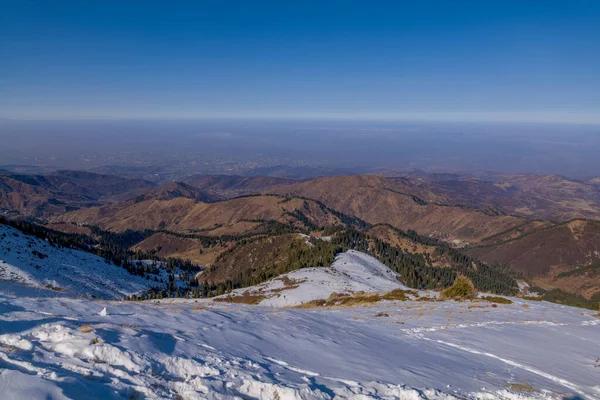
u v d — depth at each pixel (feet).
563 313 84.23
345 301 127.13
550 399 31.45
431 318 73.15
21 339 24.53
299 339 42.32
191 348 30.66
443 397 28.48
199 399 21.01
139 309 46.57
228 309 61.31
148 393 20.90
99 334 27.40
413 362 39.40
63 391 18.35
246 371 27.07
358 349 41.91
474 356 46.68
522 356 48.01
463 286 112.78
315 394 24.12
